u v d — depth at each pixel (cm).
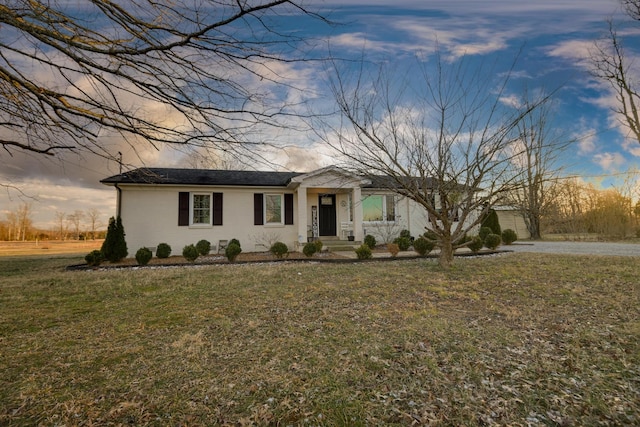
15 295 648
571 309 488
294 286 693
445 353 343
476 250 1250
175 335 412
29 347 376
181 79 267
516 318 454
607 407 242
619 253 1158
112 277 852
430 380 288
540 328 413
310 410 247
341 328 425
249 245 1480
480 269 852
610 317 445
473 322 441
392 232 1669
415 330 411
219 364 327
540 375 294
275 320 466
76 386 286
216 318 481
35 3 218
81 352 361
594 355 331
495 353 341
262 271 902
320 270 902
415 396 264
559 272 774
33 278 853
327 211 1634
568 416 234
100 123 258
